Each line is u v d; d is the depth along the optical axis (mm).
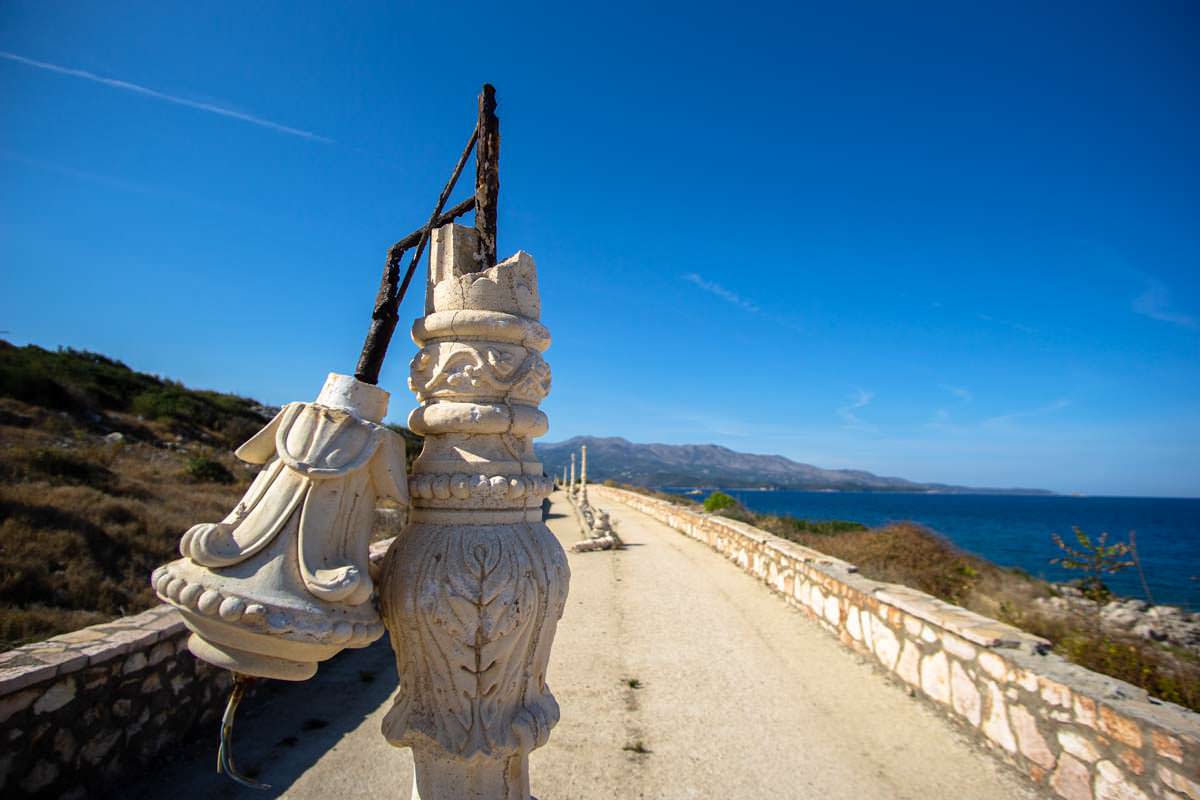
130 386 23188
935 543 11102
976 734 4449
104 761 3445
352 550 1923
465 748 2010
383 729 2156
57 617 5910
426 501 2166
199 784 3609
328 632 1730
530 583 2100
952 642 4816
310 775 3783
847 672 5965
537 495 2264
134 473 13492
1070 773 3605
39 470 10766
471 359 2195
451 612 2000
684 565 12141
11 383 17438
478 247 2359
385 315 2256
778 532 14820
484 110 2377
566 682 5785
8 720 2984
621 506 30609
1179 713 3232
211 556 1737
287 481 1887
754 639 7098
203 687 4223
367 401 2092
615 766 4203
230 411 25781
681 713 5059
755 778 4043
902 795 3828
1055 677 3791
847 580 6914
